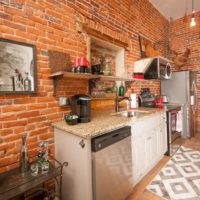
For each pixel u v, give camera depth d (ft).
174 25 15.55
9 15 4.88
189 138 12.53
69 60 6.50
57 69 6.08
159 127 8.72
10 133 4.91
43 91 5.75
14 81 4.91
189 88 12.58
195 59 14.33
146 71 10.58
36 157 5.46
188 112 12.45
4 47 4.71
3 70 4.68
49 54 5.86
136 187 6.59
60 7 6.26
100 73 7.07
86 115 5.89
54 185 5.90
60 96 6.31
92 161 4.54
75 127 5.13
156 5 12.89
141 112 8.57
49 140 5.91
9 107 4.88
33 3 5.45
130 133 5.87
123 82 9.68
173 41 15.66
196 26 14.19
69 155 5.19
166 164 8.46
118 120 6.29
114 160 5.12
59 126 5.42
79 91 7.09
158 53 13.50
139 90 11.29
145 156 7.28
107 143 4.84
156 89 13.66
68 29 6.55
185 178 7.13
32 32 5.41
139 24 11.19
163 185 6.67
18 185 3.78
